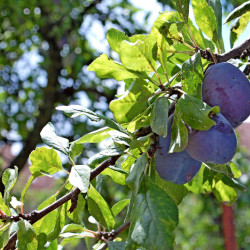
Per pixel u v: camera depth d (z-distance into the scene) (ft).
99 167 1.70
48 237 1.81
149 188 1.50
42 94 6.99
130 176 1.54
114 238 2.22
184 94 1.54
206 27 1.87
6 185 1.78
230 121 1.62
